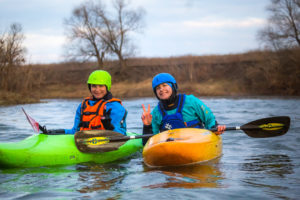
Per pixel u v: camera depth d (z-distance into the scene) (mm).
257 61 35094
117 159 4957
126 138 4922
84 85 39156
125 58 42531
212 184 3402
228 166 4250
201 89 30969
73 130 5488
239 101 19844
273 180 3545
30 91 23359
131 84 36844
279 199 2939
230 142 6152
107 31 42406
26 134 7418
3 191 3316
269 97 24250
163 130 5273
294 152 5148
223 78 34594
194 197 3002
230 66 36594
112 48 42188
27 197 3119
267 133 5320
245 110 12930
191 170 4051
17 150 4414
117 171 4137
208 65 37219
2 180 3734
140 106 16750
